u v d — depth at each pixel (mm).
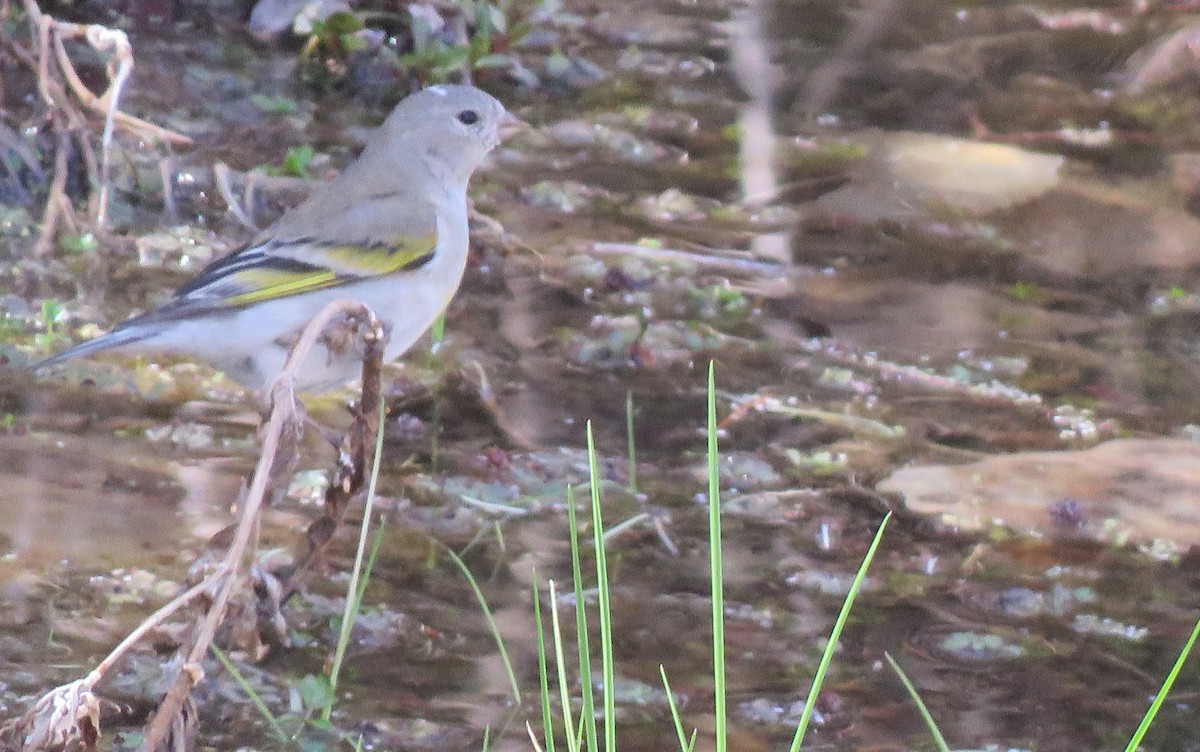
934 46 20188
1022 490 11156
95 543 9492
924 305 14117
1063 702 8805
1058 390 12773
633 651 9086
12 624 8672
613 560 10031
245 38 17578
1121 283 14727
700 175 16375
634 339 12953
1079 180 16766
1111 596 9953
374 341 7910
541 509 10539
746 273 14469
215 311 9211
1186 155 17562
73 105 14453
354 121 16344
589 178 16031
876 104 18422
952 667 9102
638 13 20234
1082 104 18812
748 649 9164
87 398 11172
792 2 21141
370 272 9625
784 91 18531
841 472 11312
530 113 17328
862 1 21328
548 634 9141
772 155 16906
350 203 9922
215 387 11594
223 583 7141
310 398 11578
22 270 12828
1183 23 21031
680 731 6930
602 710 8477
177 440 10773
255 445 10820
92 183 13898
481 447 11266
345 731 8086
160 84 16250
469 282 13766
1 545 9367
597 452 11375
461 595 9461
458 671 8711
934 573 10133
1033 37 20547
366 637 8938
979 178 16625
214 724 8047
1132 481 11305
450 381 12125
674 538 10352
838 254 14984
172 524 9766
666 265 14398
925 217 15844
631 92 18078
